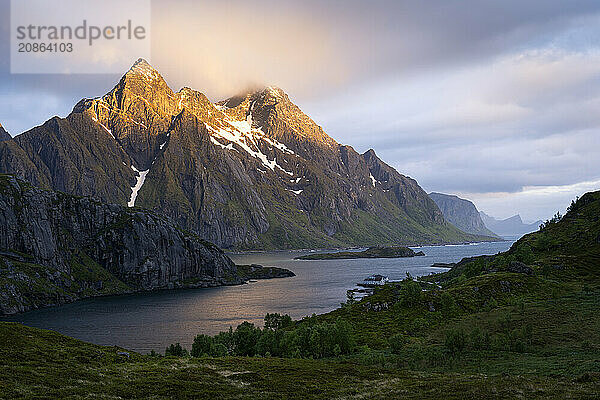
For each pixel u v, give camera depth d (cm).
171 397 5741
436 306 16225
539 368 7838
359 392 6525
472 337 10512
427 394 6116
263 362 8950
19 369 6047
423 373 8212
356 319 16188
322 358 11200
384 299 17975
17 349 7125
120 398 5516
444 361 9362
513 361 8762
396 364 9338
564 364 7925
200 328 19212
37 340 8000
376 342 12569
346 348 11625
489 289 17188
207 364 8212
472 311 15325
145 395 5759
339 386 7025
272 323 16025
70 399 5159
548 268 19775
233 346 12675
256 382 6950
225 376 7231
